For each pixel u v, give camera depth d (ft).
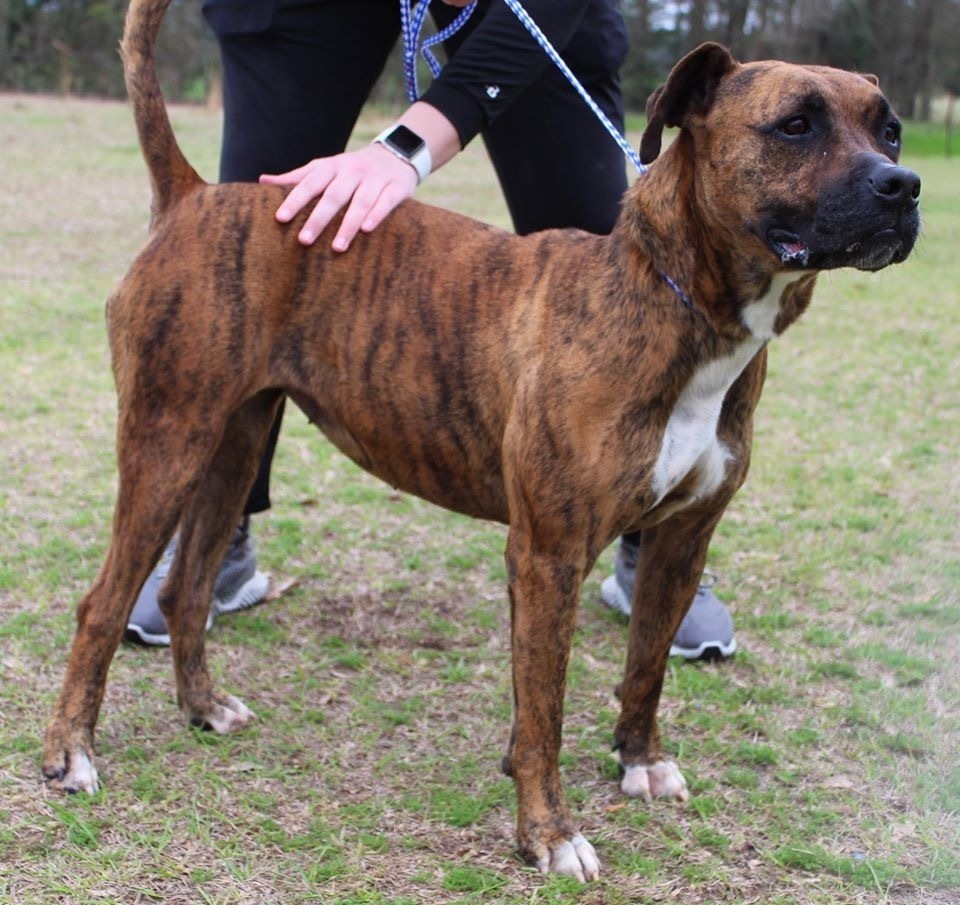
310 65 11.96
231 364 9.91
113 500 15.98
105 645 10.00
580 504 8.95
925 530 16.16
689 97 9.21
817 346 25.99
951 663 12.71
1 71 98.22
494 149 12.68
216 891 8.66
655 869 9.21
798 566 15.03
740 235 8.85
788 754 10.94
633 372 8.89
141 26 10.10
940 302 31.32
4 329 23.67
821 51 92.84
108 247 33.19
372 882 8.86
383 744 10.85
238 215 10.05
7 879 8.65
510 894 8.84
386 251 10.21
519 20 10.69
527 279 9.74
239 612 13.38
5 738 10.40
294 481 17.31
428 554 15.20
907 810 10.11
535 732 9.22
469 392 9.83
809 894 8.98
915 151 91.50
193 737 10.79
